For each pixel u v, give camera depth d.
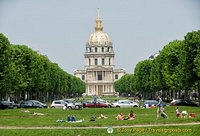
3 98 103.12
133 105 82.19
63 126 38.22
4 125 38.34
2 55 75.50
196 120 41.38
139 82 143.62
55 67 139.50
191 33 77.94
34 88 101.44
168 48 97.44
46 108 78.25
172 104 83.00
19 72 91.94
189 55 76.12
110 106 83.94
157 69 106.38
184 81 83.06
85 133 33.00
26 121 43.56
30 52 96.88
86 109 69.31
